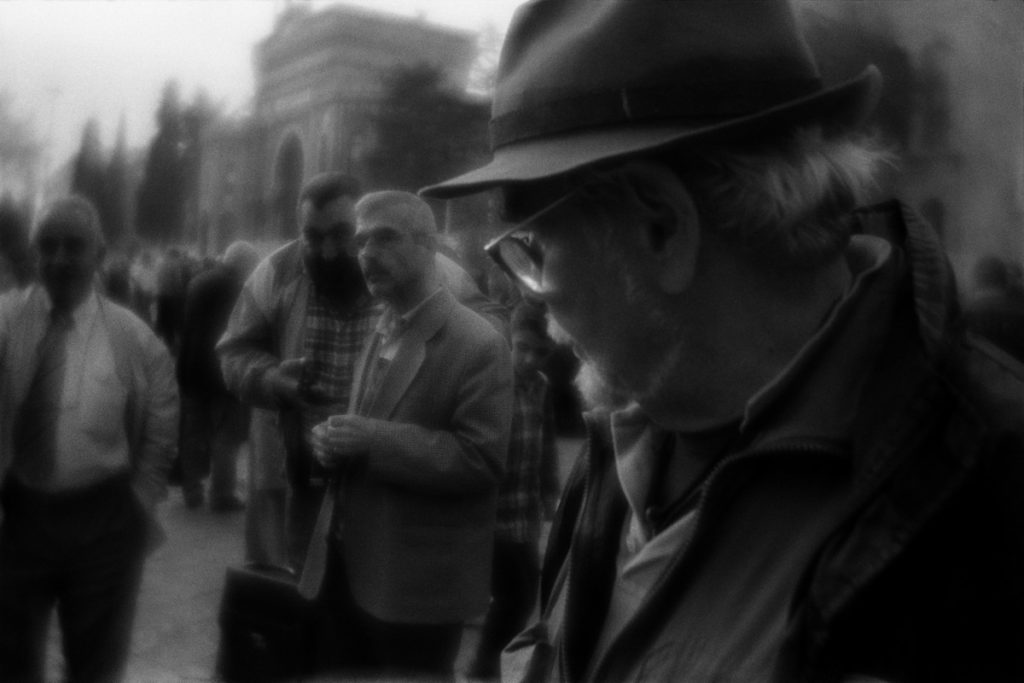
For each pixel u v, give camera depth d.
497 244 0.90
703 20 0.75
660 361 0.79
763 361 0.76
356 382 2.51
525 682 1.00
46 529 2.49
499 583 3.19
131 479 2.56
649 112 0.75
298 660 2.36
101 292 2.60
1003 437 0.64
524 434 3.16
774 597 0.71
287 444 2.70
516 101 0.81
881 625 0.63
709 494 0.75
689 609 0.76
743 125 0.72
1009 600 0.61
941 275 0.71
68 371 2.49
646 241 0.77
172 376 2.61
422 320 2.42
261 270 2.85
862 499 0.66
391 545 2.33
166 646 2.89
